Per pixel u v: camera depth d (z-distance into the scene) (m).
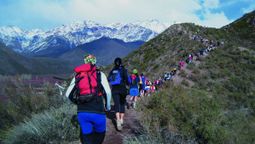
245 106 30.45
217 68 50.12
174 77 44.47
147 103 10.66
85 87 6.96
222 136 9.27
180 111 9.52
